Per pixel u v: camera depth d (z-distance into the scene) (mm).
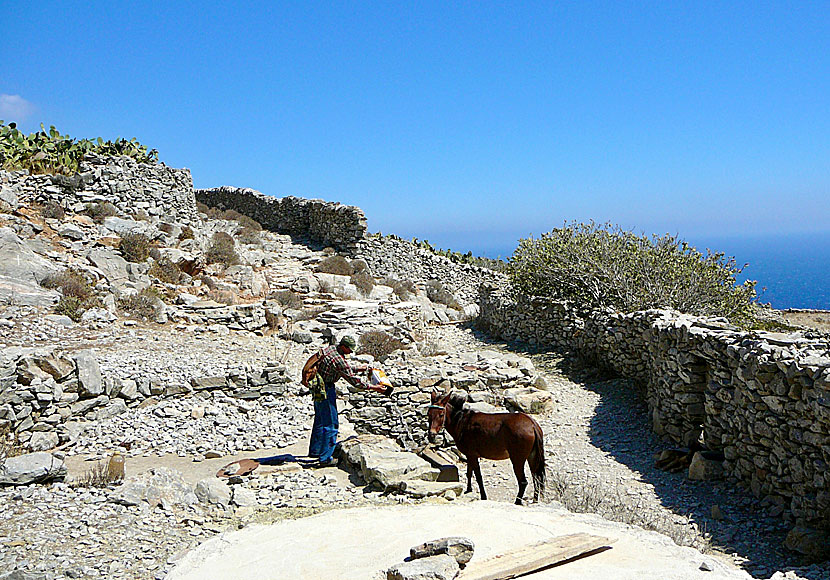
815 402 8047
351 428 12383
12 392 10156
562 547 5797
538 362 19203
